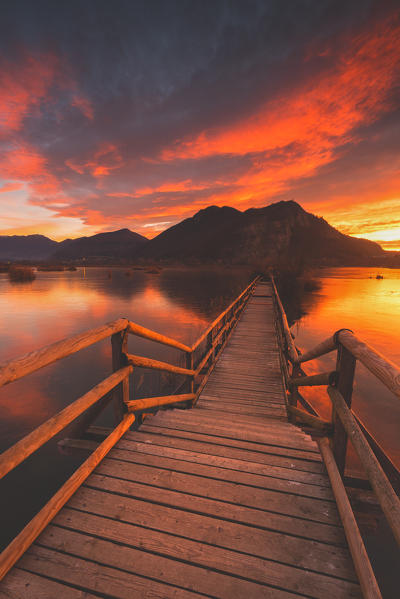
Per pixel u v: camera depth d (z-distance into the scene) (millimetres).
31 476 4969
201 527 1607
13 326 16172
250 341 8562
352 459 5434
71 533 1551
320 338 14086
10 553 1360
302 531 1586
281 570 1374
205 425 2842
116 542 1509
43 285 39812
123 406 2445
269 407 4578
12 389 8219
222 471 2076
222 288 36469
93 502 1767
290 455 2320
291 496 1850
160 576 1342
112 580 1323
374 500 1907
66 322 17203
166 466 2109
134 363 2508
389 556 3721
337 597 1253
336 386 2014
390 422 6605
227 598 1253
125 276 58625
